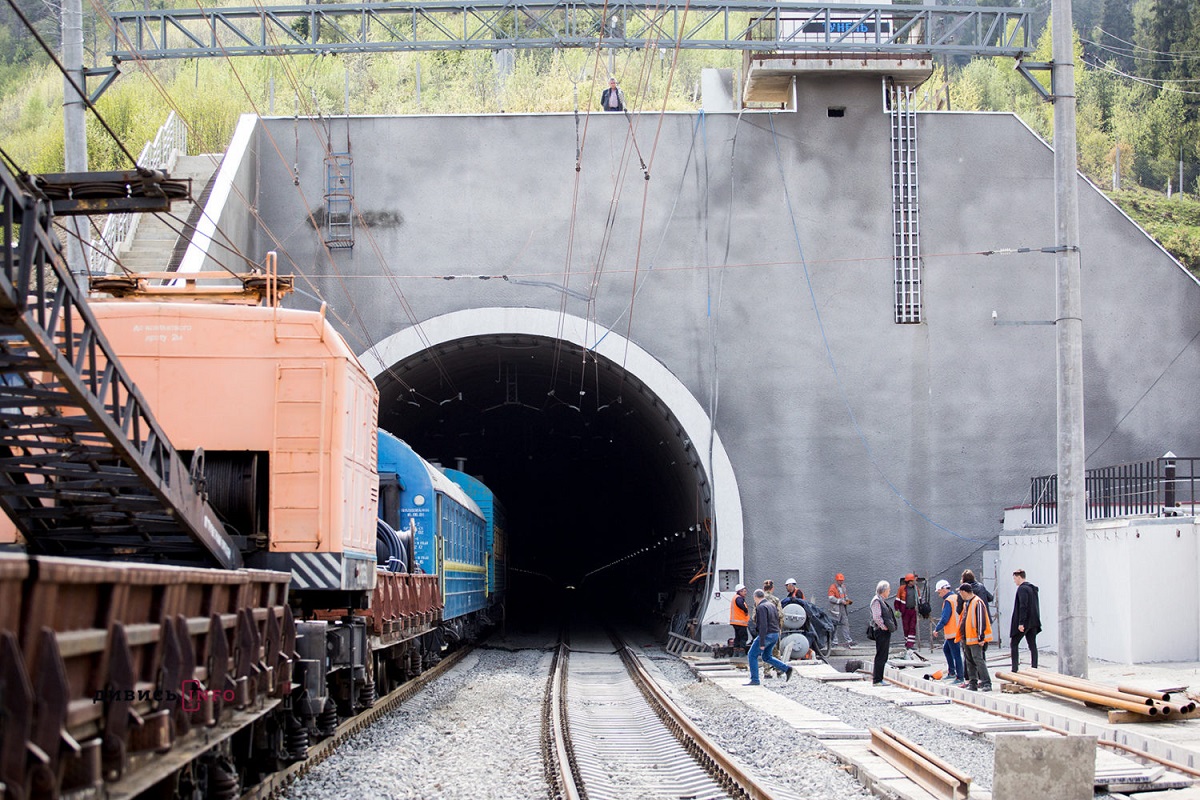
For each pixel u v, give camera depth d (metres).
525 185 28.92
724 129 29.33
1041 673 17.77
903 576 27.33
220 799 7.99
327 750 11.76
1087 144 78.88
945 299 29.52
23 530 9.71
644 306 28.94
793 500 28.84
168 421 11.39
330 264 28.53
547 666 25.95
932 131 29.86
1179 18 79.12
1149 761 12.17
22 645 4.64
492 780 10.78
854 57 28.72
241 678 7.69
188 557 10.41
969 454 29.19
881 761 11.97
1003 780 9.04
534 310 28.55
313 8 22.14
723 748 13.21
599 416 41.81
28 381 8.12
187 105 53.44
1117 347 29.91
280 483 11.38
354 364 12.44
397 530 20.27
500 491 58.78
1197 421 29.72
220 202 25.69
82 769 5.05
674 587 40.91
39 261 7.43
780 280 29.23
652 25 23.73
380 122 28.92
